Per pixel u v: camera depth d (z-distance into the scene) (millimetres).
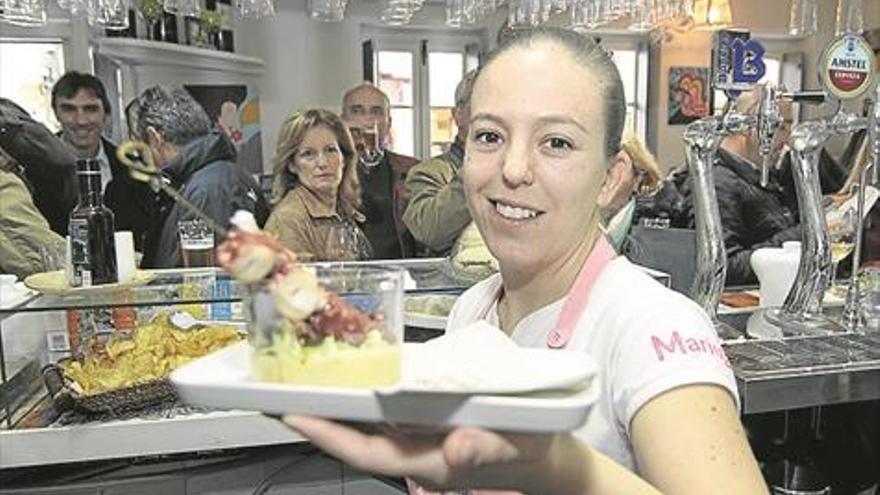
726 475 550
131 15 3080
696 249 1323
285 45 3734
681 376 612
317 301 489
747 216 1835
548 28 758
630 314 682
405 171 2576
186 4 2553
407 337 1266
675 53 3959
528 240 740
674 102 4016
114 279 1274
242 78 3604
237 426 1231
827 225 1338
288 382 488
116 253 1282
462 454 448
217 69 3488
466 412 455
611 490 513
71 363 1271
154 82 3340
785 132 1494
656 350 635
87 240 1252
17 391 1256
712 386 611
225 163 2391
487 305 885
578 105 698
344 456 469
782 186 1850
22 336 1341
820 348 1121
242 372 523
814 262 1273
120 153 606
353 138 2424
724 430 583
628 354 654
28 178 2361
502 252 757
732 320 1340
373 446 466
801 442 1222
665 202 1848
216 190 2266
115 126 3098
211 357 562
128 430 1185
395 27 3863
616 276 742
